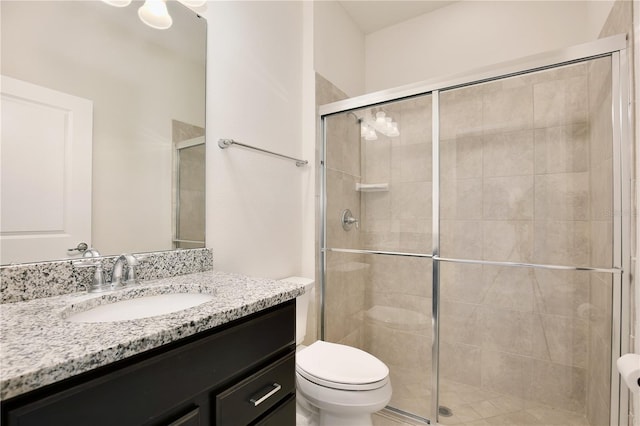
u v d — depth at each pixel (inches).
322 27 77.4
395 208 76.1
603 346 54.4
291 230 71.0
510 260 69.8
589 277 62.7
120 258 36.2
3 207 29.9
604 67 50.7
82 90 35.8
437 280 72.6
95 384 19.0
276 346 33.8
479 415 66.1
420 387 73.6
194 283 38.3
